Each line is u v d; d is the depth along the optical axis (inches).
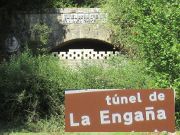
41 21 1099.9
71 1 1134.4
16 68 816.3
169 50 592.7
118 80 805.9
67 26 1107.3
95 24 1093.1
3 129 743.7
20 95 783.1
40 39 1083.9
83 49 1065.5
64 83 805.9
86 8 1101.7
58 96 801.6
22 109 794.2
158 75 593.6
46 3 1109.1
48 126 743.7
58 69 824.3
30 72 812.0
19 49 1080.2
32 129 743.7
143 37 660.7
